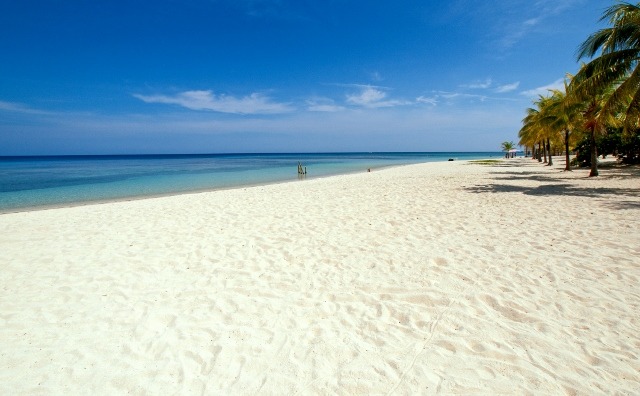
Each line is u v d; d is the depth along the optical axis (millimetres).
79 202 14031
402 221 7547
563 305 3594
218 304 3869
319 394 2467
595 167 15938
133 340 3197
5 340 3211
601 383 2490
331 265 4992
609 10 11273
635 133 17484
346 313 3615
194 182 22594
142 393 2521
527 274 4398
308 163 57844
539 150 36594
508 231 6426
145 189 18625
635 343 2930
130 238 6699
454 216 7883
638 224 6496
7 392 2539
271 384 2582
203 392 2518
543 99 25469
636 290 3840
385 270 4734
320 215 8445
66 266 5156
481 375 2613
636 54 11250
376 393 2461
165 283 4477
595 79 11875
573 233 6090
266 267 4988
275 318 3539
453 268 4707
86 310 3775
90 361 2898
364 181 17562
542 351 2871
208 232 7035
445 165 35875
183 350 3029
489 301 3752
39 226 7922
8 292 4262
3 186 20469
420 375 2635
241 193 13547
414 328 3291
